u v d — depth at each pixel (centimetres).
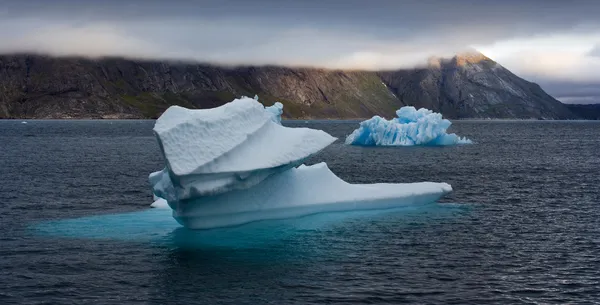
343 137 15038
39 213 3388
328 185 3372
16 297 1906
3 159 7094
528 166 6588
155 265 2277
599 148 10169
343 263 2320
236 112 2891
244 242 2641
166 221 3111
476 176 5544
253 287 2027
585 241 2714
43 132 16162
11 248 2509
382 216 3244
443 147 9719
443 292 1995
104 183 4831
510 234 2845
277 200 3088
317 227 2939
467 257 2422
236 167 2705
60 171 5762
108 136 14050
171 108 2714
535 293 1998
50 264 2272
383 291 1997
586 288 2052
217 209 2855
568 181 5103
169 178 2770
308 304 1870
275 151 2928
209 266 2269
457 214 3344
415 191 3594
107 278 2112
